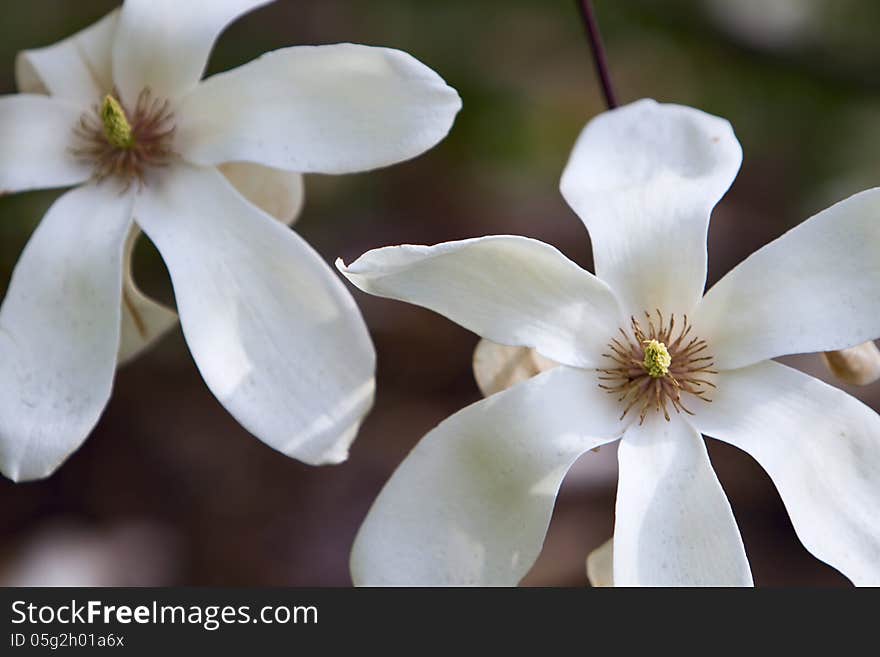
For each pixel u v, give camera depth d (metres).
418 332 0.88
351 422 0.65
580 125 0.92
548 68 0.93
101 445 0.85
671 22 0.89
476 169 0.90
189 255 0.66
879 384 0.84
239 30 0.88
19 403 0.66
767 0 0.88
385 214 0.90
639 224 0.65
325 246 0.88
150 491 0.84
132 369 0.86
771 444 0.65
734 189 0.93
